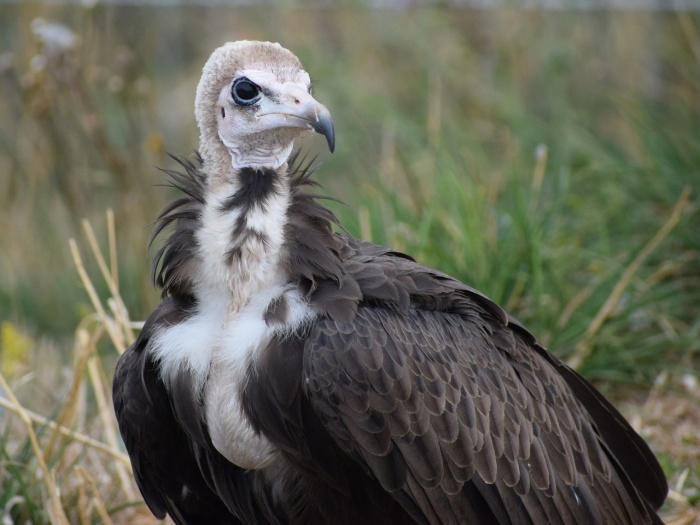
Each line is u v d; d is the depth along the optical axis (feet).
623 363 37.06
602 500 25.77
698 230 41.45
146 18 57.82
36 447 29.09
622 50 54.24
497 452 24.16
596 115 53.21
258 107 24.23
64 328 47.42
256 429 23.66
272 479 24.80
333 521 24.73
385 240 38.32
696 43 50.31
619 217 42.24
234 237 23.84
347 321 23.36
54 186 51.29
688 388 36.88
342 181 51.01
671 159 44.34
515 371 25.45
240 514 25.35
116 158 46.50
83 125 47.19
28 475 31.27
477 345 24.91
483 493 23.95
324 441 23.63
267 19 57.67
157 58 58.23
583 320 37.01
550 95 51.49
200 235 24.23
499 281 36.99
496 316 25.86
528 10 54.54
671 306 39.19
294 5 55.57
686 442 34.14
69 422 31.96
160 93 57.16
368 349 23.20
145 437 25.16
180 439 25.35
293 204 24.44
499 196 44.60
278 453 24.16
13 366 37.17
